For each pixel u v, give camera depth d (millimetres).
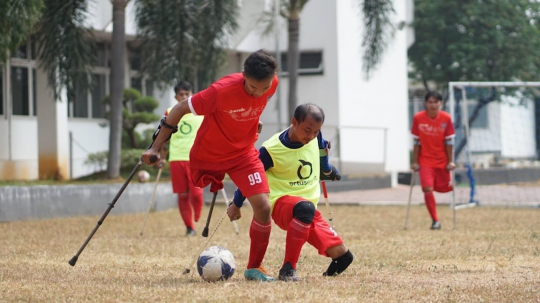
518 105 74812
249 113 14062
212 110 13875
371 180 55125
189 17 38125
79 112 48625
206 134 14266
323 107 56844
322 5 56719
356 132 55000
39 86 42906
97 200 35531
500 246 21594
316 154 15352
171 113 14148
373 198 46938
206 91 13922
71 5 35594
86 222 31562
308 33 57156
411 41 66375
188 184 26609
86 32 37625
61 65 35688
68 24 35625
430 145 28531
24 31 29672
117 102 38594
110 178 38875
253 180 14516
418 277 15461
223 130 14156
